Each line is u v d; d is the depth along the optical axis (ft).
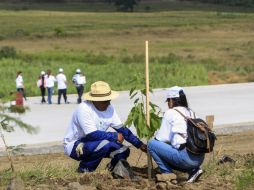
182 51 366.02
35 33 468.34
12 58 288.92
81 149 38.14
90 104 37.96
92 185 36.09
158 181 35.99
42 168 41.68
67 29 503.61
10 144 72.79
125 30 492.95
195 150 35.04
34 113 112.27
